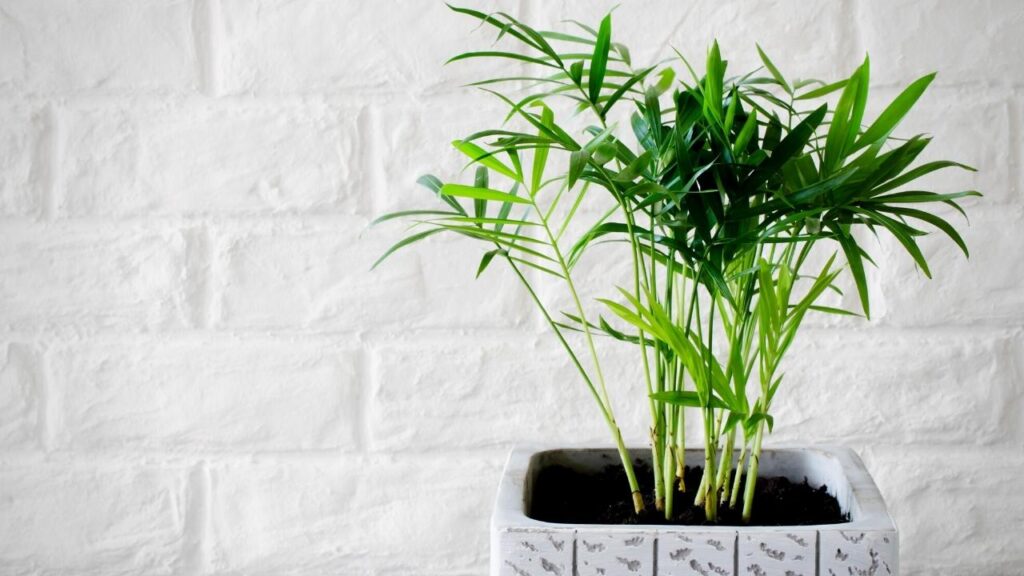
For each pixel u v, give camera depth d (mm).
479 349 996
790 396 982
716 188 632
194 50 994
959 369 968
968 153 958
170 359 1005
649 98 657
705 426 677
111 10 995
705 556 585
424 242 994
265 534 1009
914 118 960
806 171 662
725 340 963
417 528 1004
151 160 998
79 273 1002
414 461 1003
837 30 960
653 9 967
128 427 1009
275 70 991
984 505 969
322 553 1008
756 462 676
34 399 1007
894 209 644
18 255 1001
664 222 630
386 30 985
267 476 1007
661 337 647
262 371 1003
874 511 617
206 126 995
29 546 1012
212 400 1005
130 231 1001
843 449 768
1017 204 956
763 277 612
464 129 985
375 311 998
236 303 1001
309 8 988
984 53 953
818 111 610
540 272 988
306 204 995
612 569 590
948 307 966
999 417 965
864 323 973
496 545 597
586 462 792
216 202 998
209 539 1011
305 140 992
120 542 1013
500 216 750
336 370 1001
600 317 728
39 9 995
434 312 996
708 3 964
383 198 993
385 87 988
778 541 581
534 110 981
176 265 1000
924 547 977
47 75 997
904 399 973
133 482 1010
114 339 1005
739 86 738
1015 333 962
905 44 957
